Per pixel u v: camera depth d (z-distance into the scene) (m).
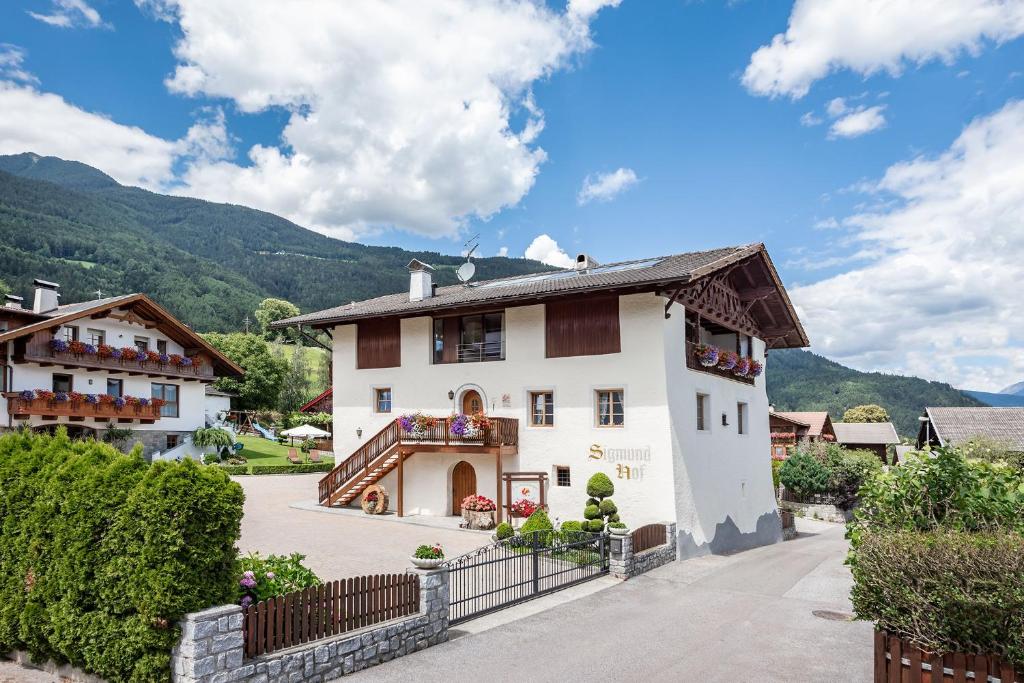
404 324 24.58
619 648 10.39
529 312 21.95
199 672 7.07
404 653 9.68
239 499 7.99
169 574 7.21
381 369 24.89
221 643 7.31
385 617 9.61
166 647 7.21
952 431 39.47
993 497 8.00
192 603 7.29
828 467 39.00
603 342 20.58
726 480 23.52
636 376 19.94
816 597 14.66
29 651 8.52
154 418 33.69
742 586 15.69
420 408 23.78
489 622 11.62
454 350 23.61
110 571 7.55
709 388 22.84
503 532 17.61
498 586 12.72
